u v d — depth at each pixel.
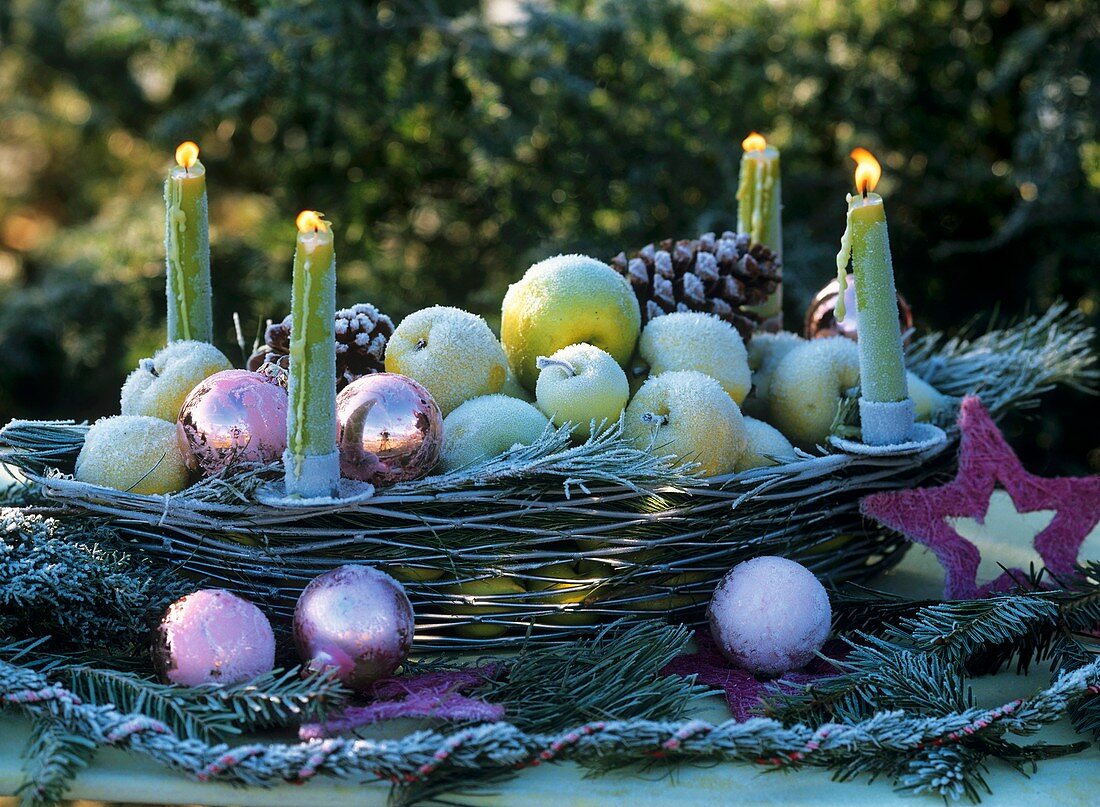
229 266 2.78
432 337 1.57
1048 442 2.52
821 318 1.71
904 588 1.66
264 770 1.38
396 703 1.42
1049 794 1.41
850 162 2.63
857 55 2.59
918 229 2.65
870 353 1.55
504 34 2.62
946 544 1.56
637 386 1.60
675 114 2.56
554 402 1.53
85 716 1.40
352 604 1.44
